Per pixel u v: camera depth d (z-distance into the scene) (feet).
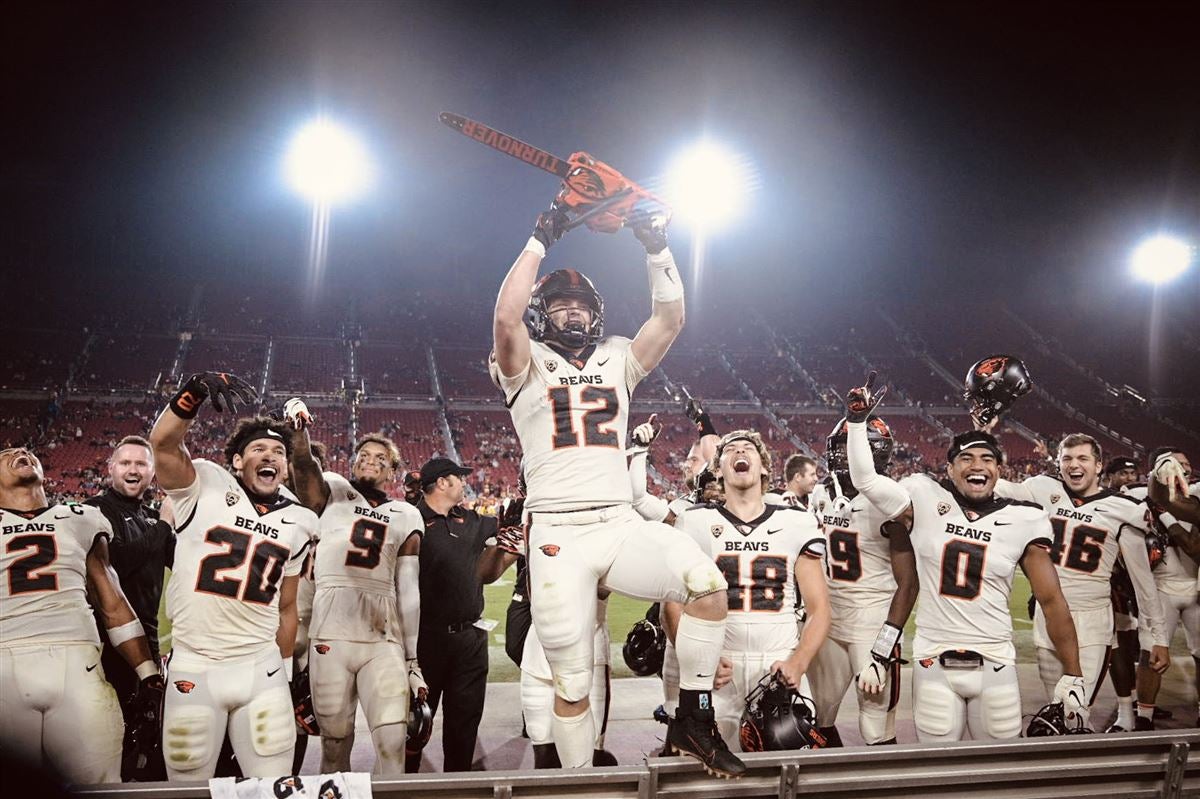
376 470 14.80
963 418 117.60
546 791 7.63
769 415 116.16
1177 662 26.08
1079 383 126.31
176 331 117.70
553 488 9.20
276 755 11.32
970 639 12.33
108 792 7.09
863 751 8.21
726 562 13.32
